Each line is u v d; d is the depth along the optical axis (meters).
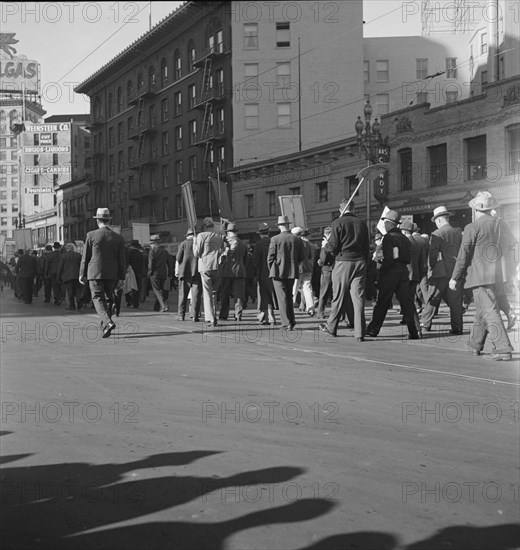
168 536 3.11
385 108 55.44
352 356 8.16
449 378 6.66
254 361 7.80
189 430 4.82
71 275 16.56
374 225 28.45
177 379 6.68
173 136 52.16
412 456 4.24
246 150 44.59
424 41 55.28
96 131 65.12
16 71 80.00
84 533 3.15
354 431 4.78
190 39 49.44
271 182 40.94
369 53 55.56
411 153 30.55
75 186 70.31
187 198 25.38
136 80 56.91
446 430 4.80
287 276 11.24
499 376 6.77
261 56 44.38
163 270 16.05
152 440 4.59
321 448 4.39
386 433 4.73
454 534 3.13
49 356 8.32
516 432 4.75
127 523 3.25
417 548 2.98
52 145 71.25
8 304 19.75
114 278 10.45
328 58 44.03
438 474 3.92
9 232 87.50
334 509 3.41
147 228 34.34
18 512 3.39
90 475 3.93
